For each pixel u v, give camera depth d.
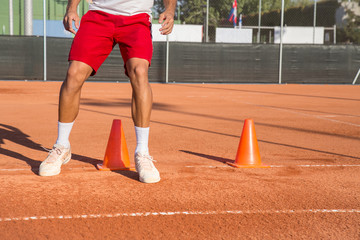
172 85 15.81
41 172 3.29
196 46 16.66
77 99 3.38
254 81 17.05
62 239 2.15
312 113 8.33
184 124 6.48
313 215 2.58
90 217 2.46
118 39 3.29
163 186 3.11
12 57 15.55
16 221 2.37
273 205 2.74
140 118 3.28
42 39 15.70
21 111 7.73
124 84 15.66
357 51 17.47
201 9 34.19
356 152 4.57
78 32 3.27
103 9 3.25
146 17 3.33
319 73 17.38
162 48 16.58
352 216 2.58
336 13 37.31
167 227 2.34
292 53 17.19
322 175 3.54
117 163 3.58
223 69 16.86
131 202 2.73
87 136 5.26
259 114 8.02
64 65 15.94
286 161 4.07
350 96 12.52
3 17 25.36
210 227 2.36
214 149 4.61
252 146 3.83
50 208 2.59
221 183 3.22
